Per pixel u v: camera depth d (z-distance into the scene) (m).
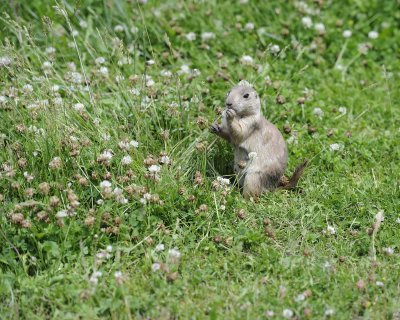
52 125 10.79
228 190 10.73
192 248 9.98
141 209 10.19
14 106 11.25
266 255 9.80
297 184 11.47
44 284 9.14
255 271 9.61
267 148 11.09
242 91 10.96
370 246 10.16
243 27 15.59
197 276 9.41
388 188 11.45
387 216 10.91
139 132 11.56
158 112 12.17
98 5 15.13
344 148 12.47
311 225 10.66
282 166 11.22
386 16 16.38
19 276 9.23
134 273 9.52
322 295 9.15
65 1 14.75
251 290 9.20
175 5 15.71
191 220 10.45
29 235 9.64
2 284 9.01
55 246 9.51
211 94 13.21
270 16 15.93
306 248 10.16
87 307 8.73
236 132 10.99
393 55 15.61
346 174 11.92
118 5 14.99
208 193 10.62
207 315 8.84
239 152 11.30
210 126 11.31
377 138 12.88
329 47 15.34
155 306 8.86
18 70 12.26
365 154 12.35
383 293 9.25
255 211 10.82
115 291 8.94
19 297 9.02
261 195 11.16
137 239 9.98
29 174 10.41
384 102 14.16
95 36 14.34
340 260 9.91
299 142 12.40
